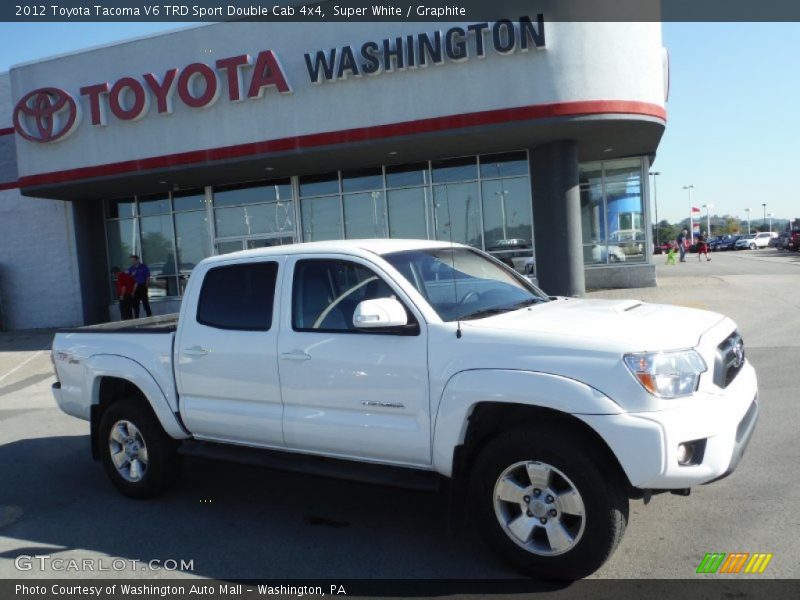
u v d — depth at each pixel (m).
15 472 6.46
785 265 28.45
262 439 4.71
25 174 18.48
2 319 21.91
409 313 4.14
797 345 10.27
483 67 14.84
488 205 18.05
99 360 5.55
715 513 4.46
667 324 3.92
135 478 5.44
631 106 14.79
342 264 4.50
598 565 3.57
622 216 19.88
